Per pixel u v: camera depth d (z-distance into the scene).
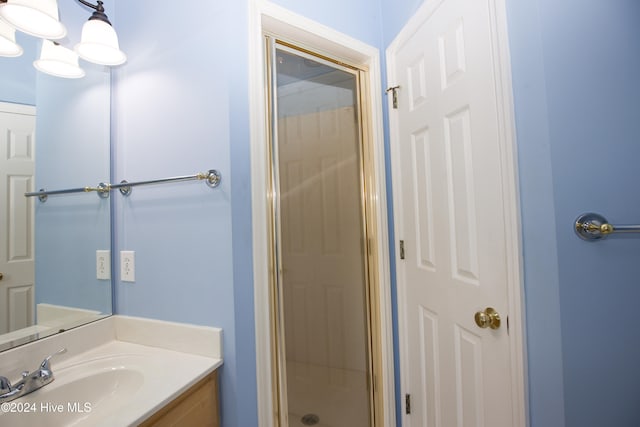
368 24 1.51
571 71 0.82
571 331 0.80
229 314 1.05
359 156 1.57
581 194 0.81
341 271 1.59
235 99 1.08
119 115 1.25
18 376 0.91
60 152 1.08
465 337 1.06
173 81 1.15
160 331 1.14
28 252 1.00
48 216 1.06
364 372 1.58
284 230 1.45
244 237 1.08
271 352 1.24
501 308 0.91
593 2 0.84
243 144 1.09
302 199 1.50
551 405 0.81
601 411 0.82
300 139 1.48
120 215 1.24
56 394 0.87
